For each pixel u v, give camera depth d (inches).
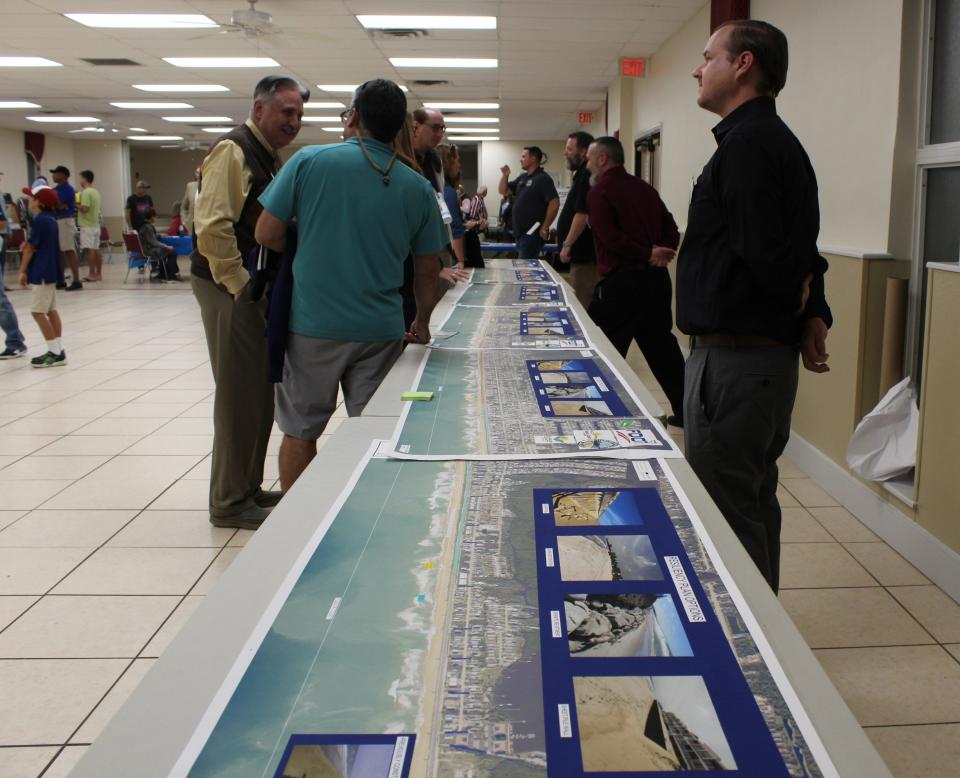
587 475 55.4
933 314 108.1
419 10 277.7
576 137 217.6
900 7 123.2
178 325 336.8
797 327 81.9
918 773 73.0
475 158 1011.3
